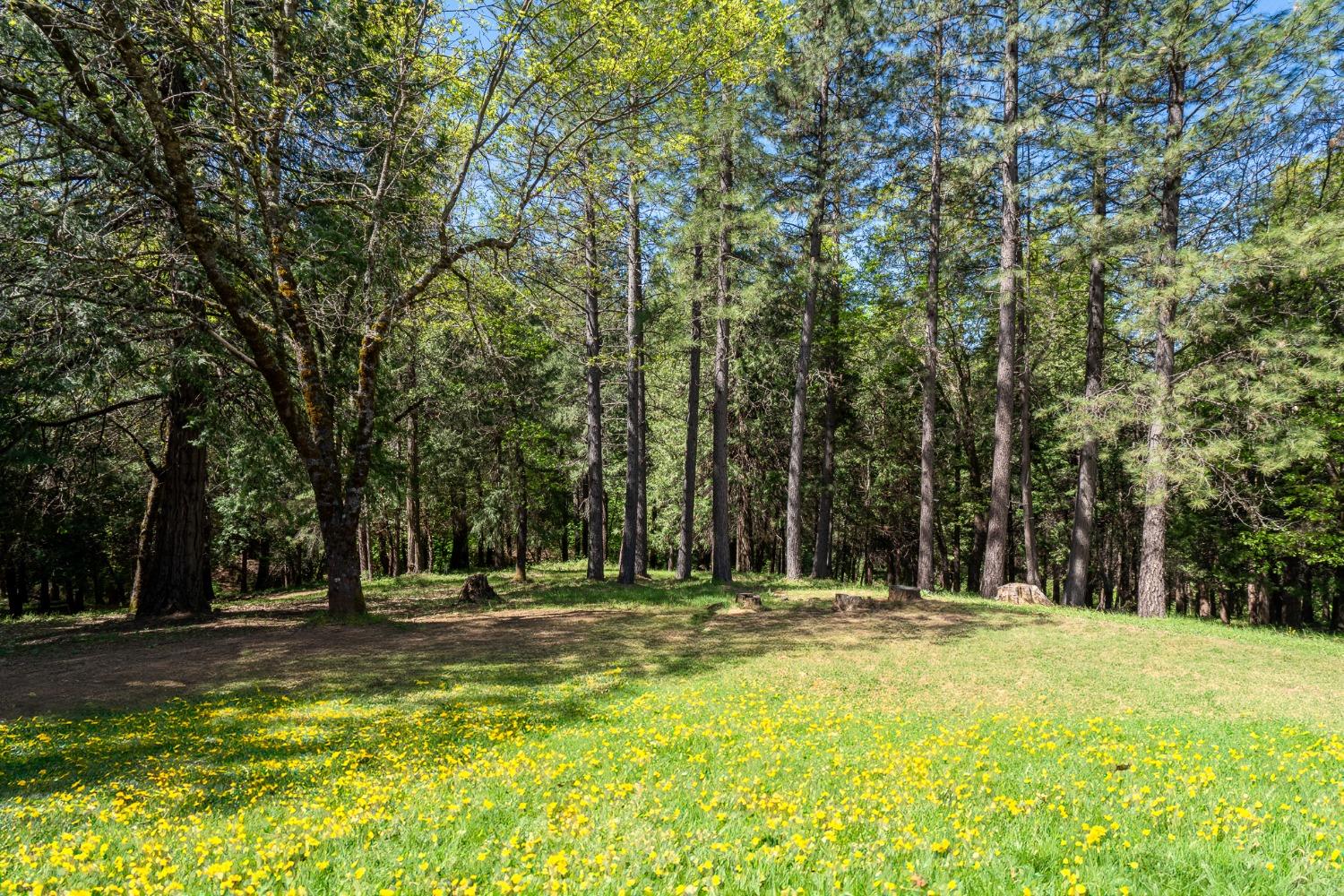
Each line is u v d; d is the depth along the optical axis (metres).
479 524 31.42
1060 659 13.01
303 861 4.09
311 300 16.42
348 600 16.64
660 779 6.03
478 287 18.08
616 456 36.34
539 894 3.43
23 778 6.71
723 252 22.36
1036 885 3.45
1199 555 27.08
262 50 14.12
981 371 31.61
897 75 21.89
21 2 10.85
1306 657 13.43
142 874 3.81
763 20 15.93
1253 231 19.67
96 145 12.48
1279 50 16.27
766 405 31.28
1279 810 4.73
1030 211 21.81
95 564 32.19
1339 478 19.88
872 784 5.79
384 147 15.77
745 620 16.75
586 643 14.21
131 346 14.50
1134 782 5.78
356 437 16.80
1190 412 18.38
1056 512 35.41
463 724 8.62
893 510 36.91
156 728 8.74
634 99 15.79
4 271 12.37
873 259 27.81
